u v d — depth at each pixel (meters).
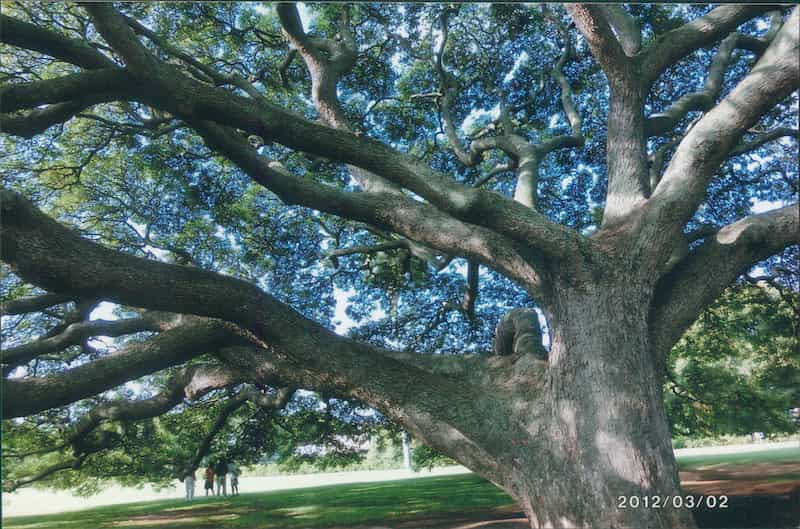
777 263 12.86
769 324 13.94
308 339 6.59
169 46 9.88
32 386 6.03
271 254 14.18
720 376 15.12
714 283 7.05
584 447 5.78
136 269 5.87
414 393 6.59
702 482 12.71
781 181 12.70
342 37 10.04
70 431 8.26
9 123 6.88
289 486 23.28
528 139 13.51
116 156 12.52
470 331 14.80
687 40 7.93
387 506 12.98
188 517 13.05
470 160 10.23
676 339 6.85
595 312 6.26
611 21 9.45
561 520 5.66
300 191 7.14
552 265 6.53
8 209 5.14
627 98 7.76
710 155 6.73
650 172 9.94
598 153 13.52
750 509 8.95
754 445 28.22
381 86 13.45
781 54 6.62
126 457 12.61
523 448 6.17
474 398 6.60
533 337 7.59
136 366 6.60
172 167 12.80
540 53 13.11
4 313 8.32
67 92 6.18
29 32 6.47
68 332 8.36
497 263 7.07
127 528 11.53
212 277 6.30
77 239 5.70
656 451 5.71
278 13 8.34
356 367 6.62
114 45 5.77
